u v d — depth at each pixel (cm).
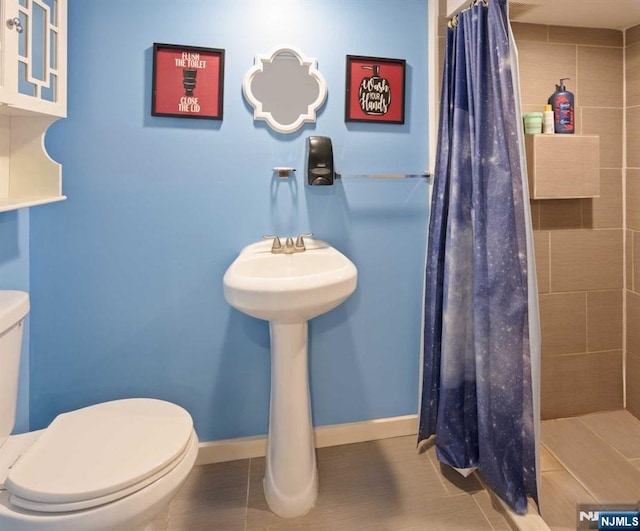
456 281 152
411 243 181
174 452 103
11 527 88
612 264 196
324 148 151
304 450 144
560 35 184
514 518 134
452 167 150
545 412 197
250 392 172
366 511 144
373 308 180
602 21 181
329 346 177
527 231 129
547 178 171
